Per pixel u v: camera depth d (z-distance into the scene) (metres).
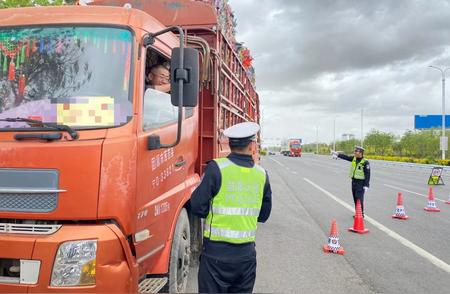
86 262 2.76
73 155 2.86
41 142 2.93
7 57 3.29
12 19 3.41
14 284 2.75
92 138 2.99
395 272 6.21
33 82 3.22
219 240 3.20
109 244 2.82
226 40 6.14
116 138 3.01
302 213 11.38
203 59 4.99
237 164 3.27
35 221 2.89
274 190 16.95
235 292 3.31
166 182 3.84
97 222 2.89
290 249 7.46
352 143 94.62
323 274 6.05
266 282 5.64
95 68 3.23
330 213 11.46
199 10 5.43
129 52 3.26
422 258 7.02
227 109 6.39
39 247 2.75
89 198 2.84
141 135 3.22
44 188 2.85
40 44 3.30
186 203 4.59
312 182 20.97
